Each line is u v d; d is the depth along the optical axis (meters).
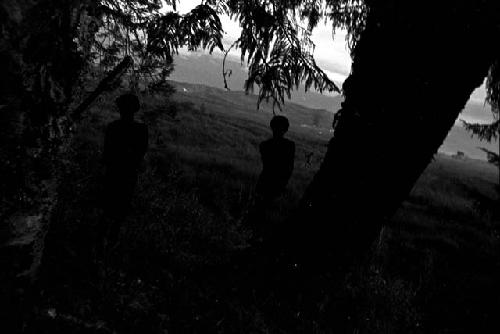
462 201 14.73
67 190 4.68
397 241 8.49
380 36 3.56
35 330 2.20
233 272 3.99
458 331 5.17
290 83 4.26
